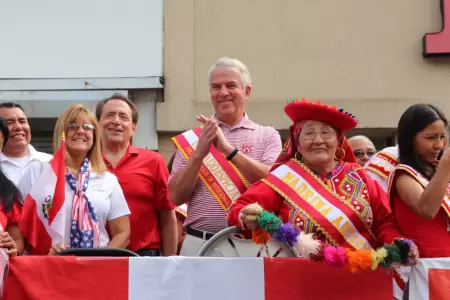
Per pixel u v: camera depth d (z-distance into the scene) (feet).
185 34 27.02
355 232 11.41
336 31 27.27
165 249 14.96
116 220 13.17
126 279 10.80
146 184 14.71
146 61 26.58
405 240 10.78
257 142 14.69
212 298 10.91
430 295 11.04
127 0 26.76
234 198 13.82
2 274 10.43
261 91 26.99
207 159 14.24
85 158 13.28
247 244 11.68
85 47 26.45
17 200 12.14
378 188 11.96
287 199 11.56
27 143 15.67
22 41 26.35
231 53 27.09
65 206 12.41
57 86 26.09
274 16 27.27
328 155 11.78
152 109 26.63
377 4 27.40
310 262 11.09
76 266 10.75
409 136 11.71
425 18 27.37
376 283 11.18
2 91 25.93
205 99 26.81
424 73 27.20
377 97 27.09
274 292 11.00
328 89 27.09
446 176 10.95
